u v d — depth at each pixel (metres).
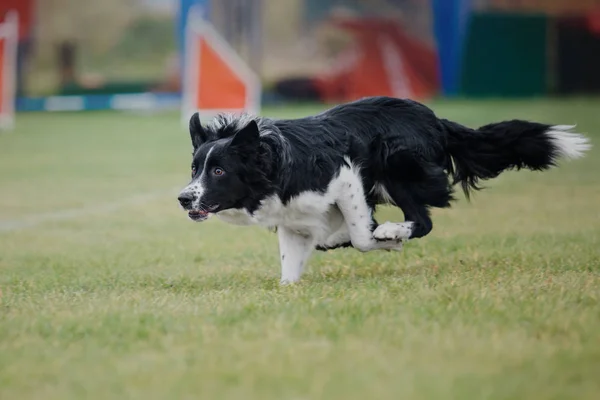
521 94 47.56
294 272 10.98
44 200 20.16
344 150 10.64
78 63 54.25
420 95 47.28
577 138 11.71
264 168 10.21
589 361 6.79
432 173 11.10
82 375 6.89
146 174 24.12
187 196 10.12
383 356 7.03
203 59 32.25
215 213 10.38
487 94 47.72
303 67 53.03
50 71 50.12
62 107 47.16
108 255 13.89
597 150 26.69
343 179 10.60
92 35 55.81
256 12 49.47
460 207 17.58
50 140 33.06
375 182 11.01
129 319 8.49
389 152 10.90
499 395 6.07
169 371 6.88
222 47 32.16
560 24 47.19
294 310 8.56
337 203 10.73
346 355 7.09
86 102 47.38
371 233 10.96
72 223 17.17
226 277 11.52
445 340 7.36
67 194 20.94
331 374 6.61
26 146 31.25
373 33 46.84
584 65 47.34
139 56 56.19
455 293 9.17
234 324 8.23
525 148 11.63
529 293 9.16
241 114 10.66
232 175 10.21
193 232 15.94
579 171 22.69
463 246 13.08
